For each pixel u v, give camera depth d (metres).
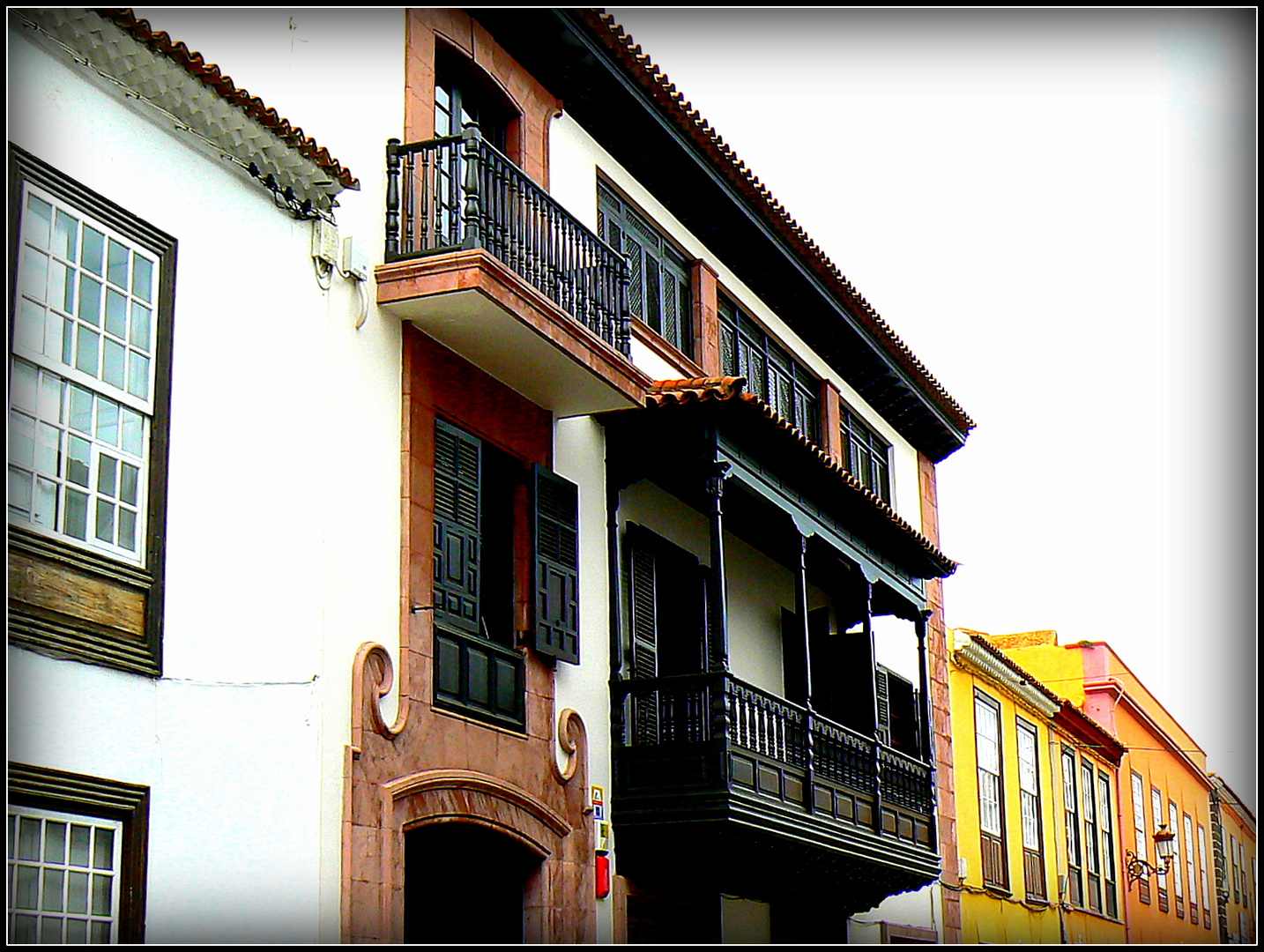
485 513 14.62
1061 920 29.09
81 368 10.41
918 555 21.12
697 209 19.31
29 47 10.21
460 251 13.08
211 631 11.11
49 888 9.61
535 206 14.34
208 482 11.30
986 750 26.66
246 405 11.74
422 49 14.45
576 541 15.44
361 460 12.77
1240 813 51.47
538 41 16.12
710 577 17.31
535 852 14.22
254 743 11.26
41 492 9.99
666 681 15.70
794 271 20.78
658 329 18.58
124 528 10.61
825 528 18.53
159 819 10.43
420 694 12.95
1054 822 29.89
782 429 16.61
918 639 21.52
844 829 17.52
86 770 9.95
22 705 9.54
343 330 12.82
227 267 11.77
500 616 14.55
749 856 15.93
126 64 10.82
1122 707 36.91
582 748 15.15
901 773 19.88
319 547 12.16
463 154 13.48
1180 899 40.31
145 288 11.05
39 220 10.20
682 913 16.84
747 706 15.86
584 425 16.27
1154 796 39.19
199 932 10.59
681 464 16.27
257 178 12.18
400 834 12.44
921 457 26.61
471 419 14.30
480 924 14.38
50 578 9.91
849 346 22.89
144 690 10.49
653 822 15.33
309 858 11.52
